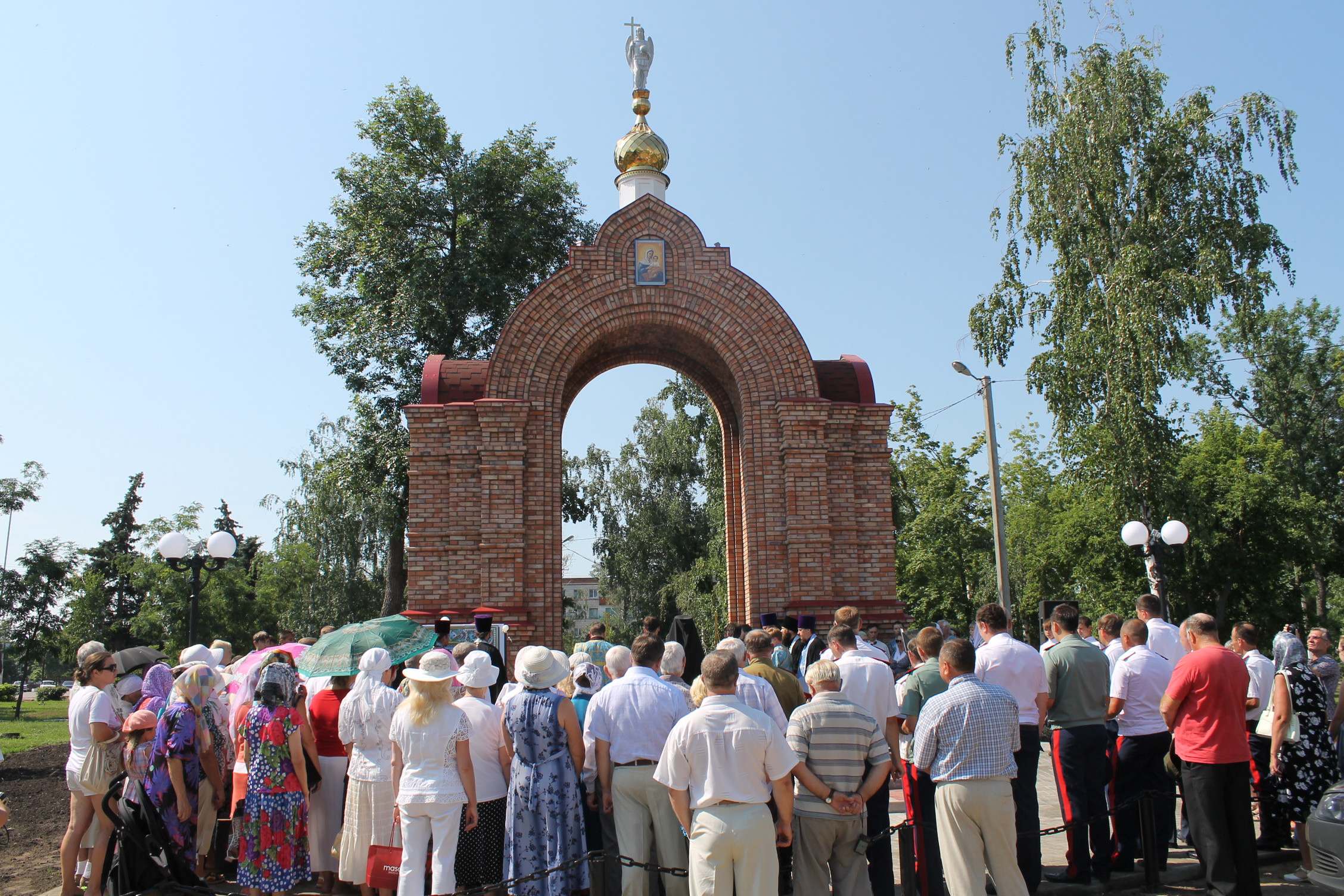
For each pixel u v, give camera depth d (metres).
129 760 8.71
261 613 49.56
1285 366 44.75
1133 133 25.81
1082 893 8.55
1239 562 31.27
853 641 9.09
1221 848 8.01
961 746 7.20
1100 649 9.04
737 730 6.55
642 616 48.47
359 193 32.94
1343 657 10.77
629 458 49.66
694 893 6.50
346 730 9.01
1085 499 33.75
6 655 60.09
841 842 7.44
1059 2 27.12
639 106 21.91
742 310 19.19
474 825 8.11
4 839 12.52
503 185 33.53
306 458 43.88
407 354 32.00
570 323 18.91
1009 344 27.56
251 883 8.49
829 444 19.08
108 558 69.62
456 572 17.97
